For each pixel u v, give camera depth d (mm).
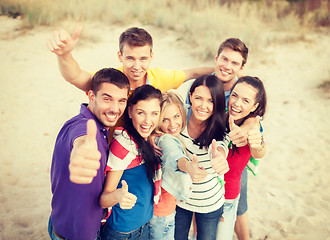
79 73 1938
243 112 2174
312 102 6227
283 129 5398
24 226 3230
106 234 1927
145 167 1882
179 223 2301
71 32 8750
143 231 2037
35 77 6688
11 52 7648
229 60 2592
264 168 4441
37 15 9117
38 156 4410
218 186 2191
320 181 4152
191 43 8664
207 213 2184
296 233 3289
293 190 4000
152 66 7391
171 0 11453
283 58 8016
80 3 10289
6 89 6160
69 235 1735
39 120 5277
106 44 8492
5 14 9625
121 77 1740
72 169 1261
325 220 3469
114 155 1748
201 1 11172
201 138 2119
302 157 4676
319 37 9078
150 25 9758
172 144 2012
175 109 2082
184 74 2779
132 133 1827
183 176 1942
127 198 1562
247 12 10461
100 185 1677
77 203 1630
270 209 3664
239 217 2865
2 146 4559
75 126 1625
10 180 3900
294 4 10766
